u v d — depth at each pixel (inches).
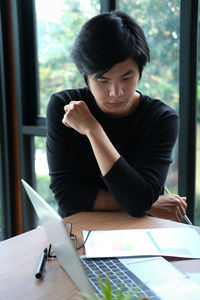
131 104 58.6
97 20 49.0
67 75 95.0
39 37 99.0
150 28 78.7
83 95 61.5
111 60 47.8
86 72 50.8
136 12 80.3
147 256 40.1
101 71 48.8
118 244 42.8
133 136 59.5
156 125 57.6
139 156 57.3
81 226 49.0
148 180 53.4
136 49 49.3
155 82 79.7
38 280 36.6
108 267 37.9
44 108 101.8
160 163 55.6
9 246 44.0
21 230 108.5
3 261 40.4
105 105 53.4
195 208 75.3
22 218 105.6
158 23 77.4
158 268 37.5
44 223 37.7
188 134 72.3
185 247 42.3
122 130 59.4
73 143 59.0
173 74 76.7
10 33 100.3
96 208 55.6
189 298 32.0
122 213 54.1
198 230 47.8
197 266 38.4
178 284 34.3
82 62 50.2
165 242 43.4
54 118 59.1
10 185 106.0
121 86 50.4
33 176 104.8
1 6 98.0
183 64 70.2
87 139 59.2
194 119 71.6
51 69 98.1
